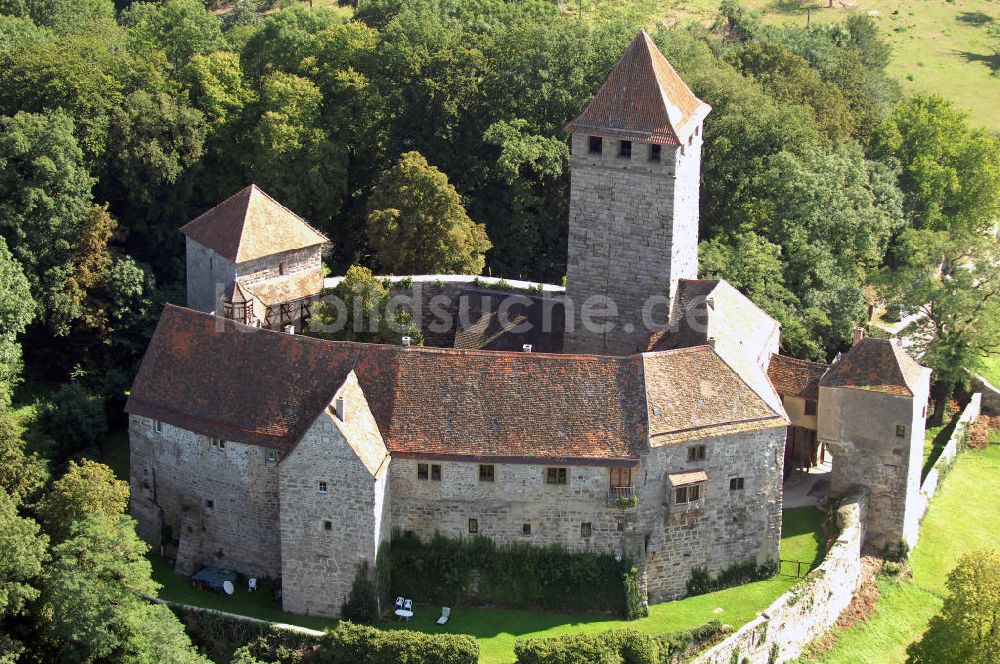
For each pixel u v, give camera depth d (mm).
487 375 97250
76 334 127562
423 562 97438
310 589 95875
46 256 127188
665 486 97062
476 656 90562
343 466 92750
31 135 128000
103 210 130000
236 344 101000
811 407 112062
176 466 101875
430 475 96062
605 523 96938
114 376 124562
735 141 149125
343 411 93250
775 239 143375
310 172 142500
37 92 139375
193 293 123062
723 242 146375
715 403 98312
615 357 97875
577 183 113188
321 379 98000
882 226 149125
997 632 93438
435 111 149375
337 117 149625
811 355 131250
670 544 98625
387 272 133250
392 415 96438
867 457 109625
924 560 113562
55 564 92250
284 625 93562
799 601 98375
